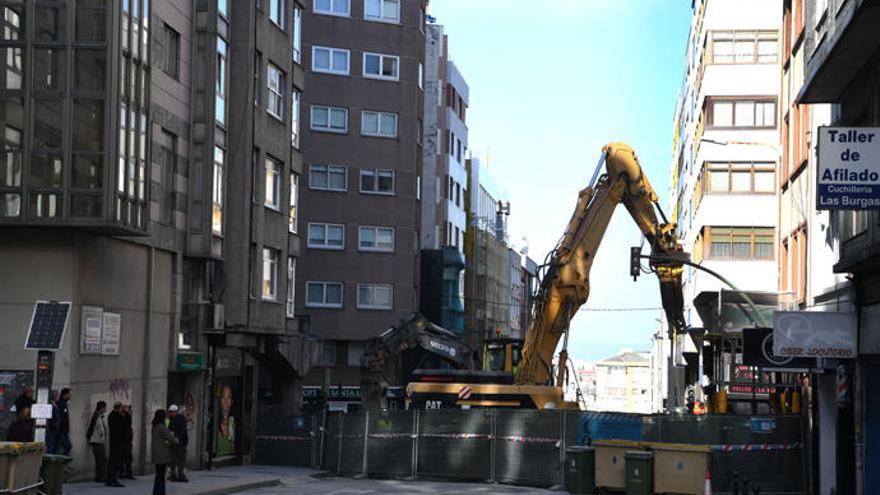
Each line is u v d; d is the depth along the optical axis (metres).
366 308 59.41
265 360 44.47
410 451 35.62
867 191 18.72
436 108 76.50
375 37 60.81
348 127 59.97
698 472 28.23
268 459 39.12
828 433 28.53
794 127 33.88
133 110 27.33
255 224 37.91
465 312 89.12
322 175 59.38
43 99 25.89
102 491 24.91
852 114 24.62
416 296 61.97
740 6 51.81
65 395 24.94
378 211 60.09
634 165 39.25
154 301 31.44
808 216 30.53
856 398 24.61
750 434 29.84
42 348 19.86
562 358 38.28
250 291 37.34
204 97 34.00
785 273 36.34
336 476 36.50
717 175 51.31
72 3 26.06
